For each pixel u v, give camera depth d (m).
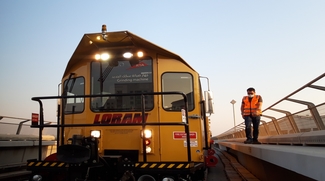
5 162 9.15
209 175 10.52
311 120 7.61
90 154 5.05
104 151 6.27
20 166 9.83
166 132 6.23
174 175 5.28
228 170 11.27
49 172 5.80
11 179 8.38
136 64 6.48
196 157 6.15
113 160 5.57
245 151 9.66
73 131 6.51
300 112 8.34
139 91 6.39
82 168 5.27
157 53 6.50
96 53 6.64
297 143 8.26
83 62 6.74
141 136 6.17
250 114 9.75
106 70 6.56
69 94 6.79
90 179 5.70
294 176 5.50
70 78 6.86
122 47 6.48
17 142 9.55
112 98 6.44
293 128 9.28
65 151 5.09
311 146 7.27
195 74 6.51
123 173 5.41
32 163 5.71
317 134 6.86
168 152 6.16
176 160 6.14
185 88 6.42
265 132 13.58
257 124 9.73
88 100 6.49
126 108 6.35
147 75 6.43
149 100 6.34
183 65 6.50
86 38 6.22
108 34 6.02
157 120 6.23
